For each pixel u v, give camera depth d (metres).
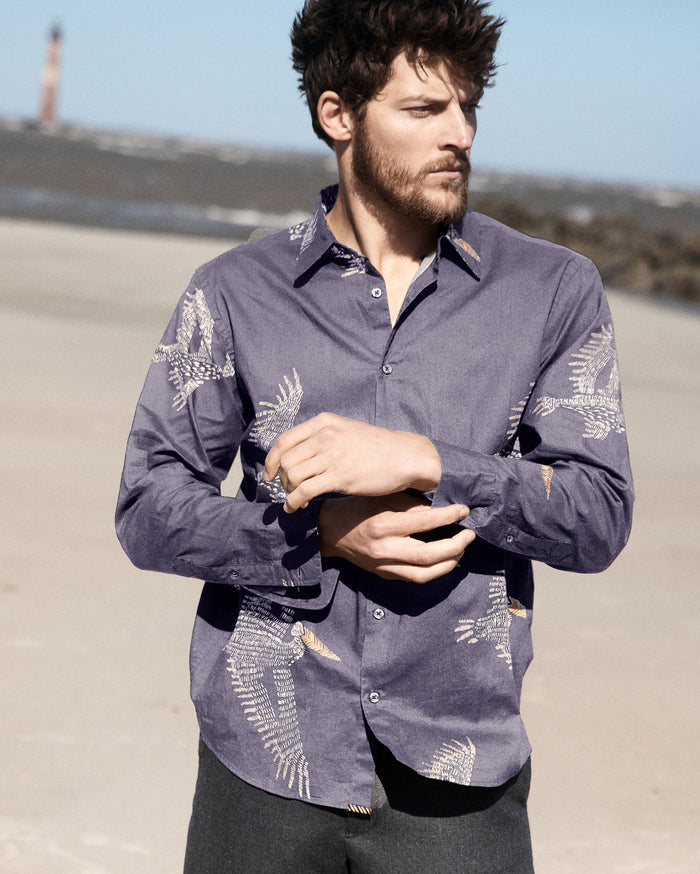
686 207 102.94
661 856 3.10
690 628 4.88
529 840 1.67
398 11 1.53
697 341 15.98
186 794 3.29
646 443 8.74
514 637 1.66
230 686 1.66
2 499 5.85
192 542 1.62
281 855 1.64
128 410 8.25
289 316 1.67
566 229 34.41
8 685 3.85
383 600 1.59
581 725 3.87
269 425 1.67
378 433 1.47
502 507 1.50
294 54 1.71
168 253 21.80
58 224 27.08
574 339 1.67
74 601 4.66
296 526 1.55
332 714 1.62
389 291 1.69
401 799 1.61
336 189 1.79
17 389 8.52
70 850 2.94
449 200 1.59
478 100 1.61
